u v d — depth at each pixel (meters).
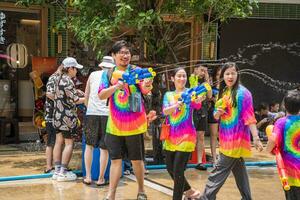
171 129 4.88
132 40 7.62
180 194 4.88
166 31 7.50
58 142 6.33
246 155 4.79
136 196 5.57
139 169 5.12
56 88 6.16
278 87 10.67
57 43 9.62
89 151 6.03
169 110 4.79
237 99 4.71
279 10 10.53
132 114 4.91
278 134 4.14
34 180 6.29
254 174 6.98
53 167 6.73
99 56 6.78
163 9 7.36
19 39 9.55
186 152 4.80
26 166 7.16
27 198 5.45
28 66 9.70
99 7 7.10
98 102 5.85
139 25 6.54
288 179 4.11
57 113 6.15
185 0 7.37
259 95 10.68
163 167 7.15
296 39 10.68
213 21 7.61
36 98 8.79
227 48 10.37
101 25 6.61
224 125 4.80
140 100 4.94
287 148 4.12
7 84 9.61
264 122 9.55
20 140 9.26
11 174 6.61
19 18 9.47
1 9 9.27
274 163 7.68
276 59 10.65
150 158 7.67
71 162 7.38
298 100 4.12
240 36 10.41
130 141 4.96
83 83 8.76
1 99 9.60
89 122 5.94
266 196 5.75
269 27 10.54
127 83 4.80
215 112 4.82
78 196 5.54
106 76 4.97
